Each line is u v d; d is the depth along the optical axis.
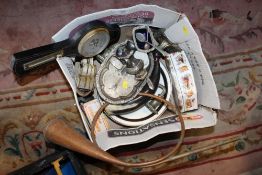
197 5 1.38
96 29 0.98
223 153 1.37
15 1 1.26
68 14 1.29
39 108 1.24
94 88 1.10
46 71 1.25
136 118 1.12
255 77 1.41
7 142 1.22
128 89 1.09
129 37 1.11
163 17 1.07
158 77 1.11
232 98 1.38
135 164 1.02
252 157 1.40
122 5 1.33
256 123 1.40
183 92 1.10
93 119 1.05
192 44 1.07
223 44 1.39
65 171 1.12
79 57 1.08
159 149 1.31
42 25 1.27
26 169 1.07
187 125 1.11
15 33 1.25
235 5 1.42
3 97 1.22
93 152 1.02
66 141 1.06
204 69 1.06
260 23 1.44
